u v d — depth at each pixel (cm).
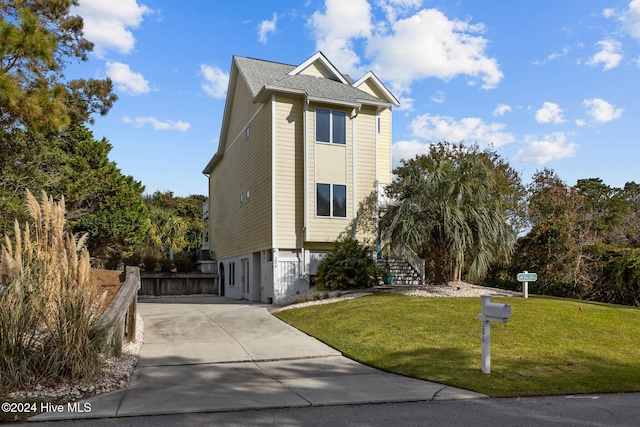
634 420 544
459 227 1413
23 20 988
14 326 619
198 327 1171
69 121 1084
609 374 761
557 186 2219
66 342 636
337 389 670
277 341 1018
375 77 2281
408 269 1959
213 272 2862
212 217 2997
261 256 1961
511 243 1503
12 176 1173
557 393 665
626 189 4178
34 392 595
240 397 620
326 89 1892
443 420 538
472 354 856
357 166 1912
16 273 650
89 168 2002
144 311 1502
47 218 726
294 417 543
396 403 609
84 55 1448
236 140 2369
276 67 2269
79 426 502
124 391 637
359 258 1664
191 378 718
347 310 1251
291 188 1817
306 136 1808
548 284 1908
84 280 684
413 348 903
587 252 1992
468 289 1541
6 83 907
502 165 2309
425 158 1684
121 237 2156
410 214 1465
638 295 1606
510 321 1073
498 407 595
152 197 5100
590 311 1200
